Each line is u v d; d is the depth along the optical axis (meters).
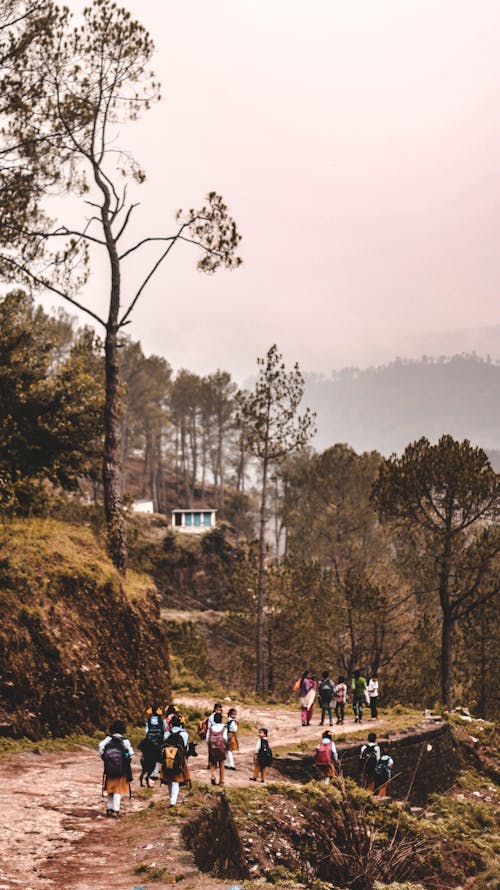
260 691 37.44
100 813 12.05
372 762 19.97
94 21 26.06
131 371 82.69
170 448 99.94
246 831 13.28
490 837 19.45
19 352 31.25
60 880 8.49
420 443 35.72
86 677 20.28
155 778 14.66
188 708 27.41
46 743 17.75
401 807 18.19
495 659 39.12
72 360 31.95
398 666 40.22
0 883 8.20
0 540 22.00
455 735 28.88
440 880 15.45
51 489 31.34
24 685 18.31
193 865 9.25
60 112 26.55
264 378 41.16
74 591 22.09
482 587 37.41
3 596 19.36
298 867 12.92
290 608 40.69
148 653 24.39
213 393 94.25
